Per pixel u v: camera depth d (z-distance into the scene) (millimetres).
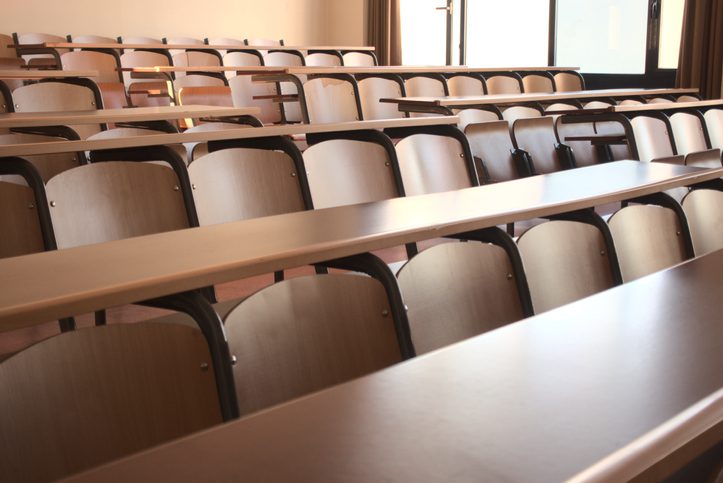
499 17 9430
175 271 1402
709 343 1100
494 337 1106
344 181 3109
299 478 706
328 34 10555
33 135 3594
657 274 1499
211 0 9367
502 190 2436
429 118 3570
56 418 1166
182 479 706
